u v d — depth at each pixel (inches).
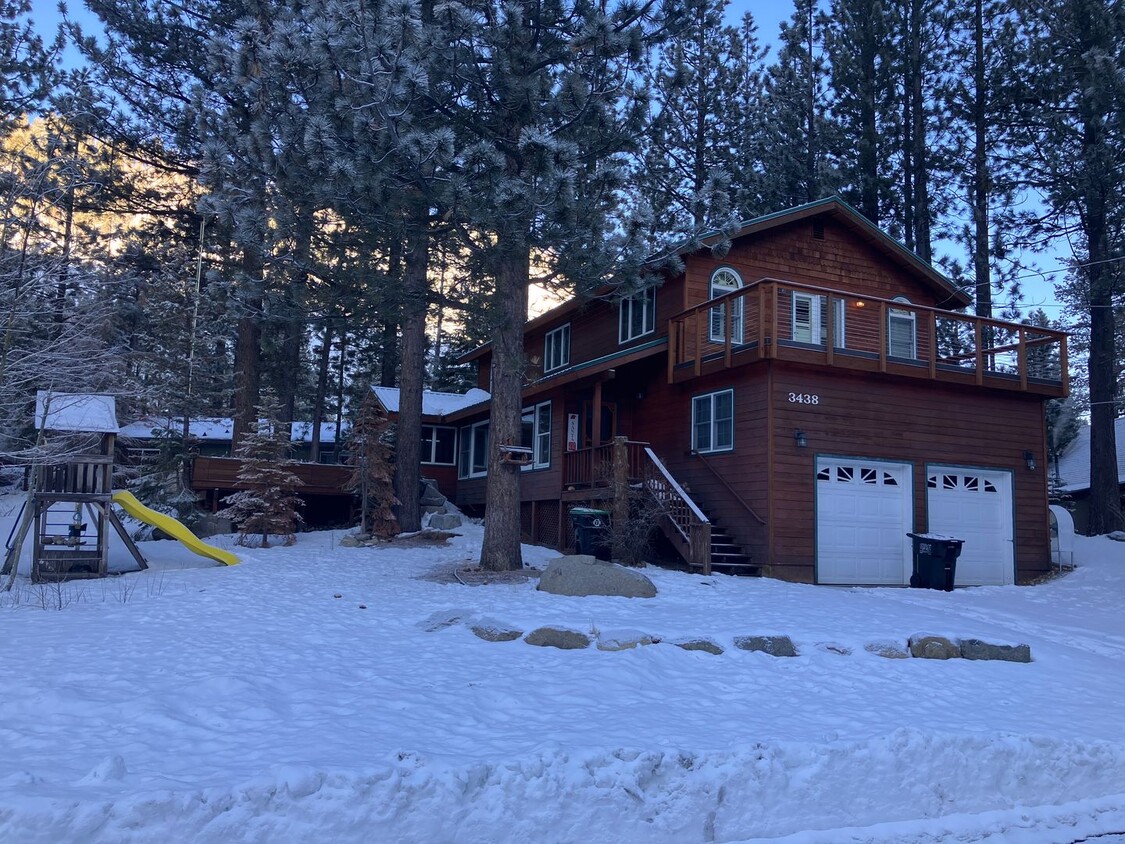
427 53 480.4
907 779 255.8
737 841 224.8
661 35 543.2
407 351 832.9
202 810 181.8
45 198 585.6
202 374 900.0
